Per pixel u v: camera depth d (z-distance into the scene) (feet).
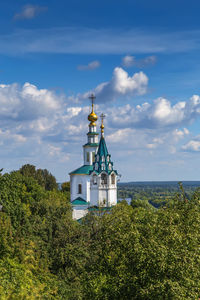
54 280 115.96
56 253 134.21
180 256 73.51
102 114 235.20
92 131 261.85
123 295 82.58
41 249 133.49
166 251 73.97
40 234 142.31
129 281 81.10
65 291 111.24
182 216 89.35
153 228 83.30
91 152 256.52
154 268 75.15
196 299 71.20
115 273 89.71
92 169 252.62
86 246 137.18
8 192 137.90
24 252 113.60
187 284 70.28
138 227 85.66
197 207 93.09
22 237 122.42
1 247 104.63
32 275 106.32
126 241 85.05
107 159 230.48
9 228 114.21
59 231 144.36
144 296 75.41
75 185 253.03
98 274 93.15
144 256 77.05
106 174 227.61
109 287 84.64
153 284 74.13
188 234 78.84
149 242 78.84
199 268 74.08
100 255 96.27
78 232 144.05
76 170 256.73
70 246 135.33
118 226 93.25
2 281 86.69
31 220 148.36
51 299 100.63
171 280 71.61
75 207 243.81
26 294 87.66
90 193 229.04
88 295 88.89
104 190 226.79
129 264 83.20
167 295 69.77
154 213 92.22
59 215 157.48
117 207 154.10
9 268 95.81
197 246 78.13
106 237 95.25
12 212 132.16
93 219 152.76
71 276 123.54
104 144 232.12
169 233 79.92
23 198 192.65
